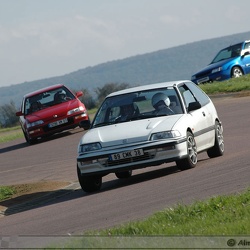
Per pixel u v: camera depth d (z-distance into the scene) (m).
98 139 26.19
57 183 30.44
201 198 19.89
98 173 25.94
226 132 38.59
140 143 25.80
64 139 50.47
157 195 22.11
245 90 60.28
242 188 20.20
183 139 26.17
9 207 26.77
